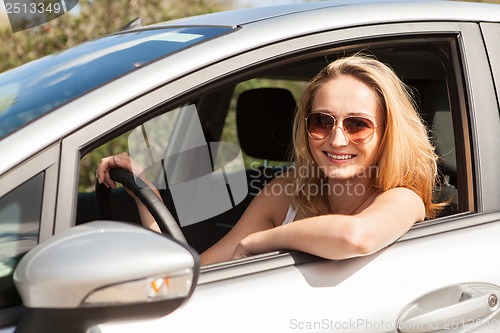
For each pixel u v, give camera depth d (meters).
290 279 2.36
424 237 2.60
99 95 2.25
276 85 6.84
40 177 2.08
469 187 2.78
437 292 2.49
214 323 2.20
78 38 7.75
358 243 2.39
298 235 2.47
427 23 2.83
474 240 2.64
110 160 2.96
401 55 3.33
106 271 1.79
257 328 2.24
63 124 2.15
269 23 2.62
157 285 1.80
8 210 2.04
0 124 2.32
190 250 1.86
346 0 2.98
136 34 2.97
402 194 2.69
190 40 2.57
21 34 7.57
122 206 3.42
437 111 3.46
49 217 2.07
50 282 1.81
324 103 2.75
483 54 2.89
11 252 2.04
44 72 2.75
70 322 1.89
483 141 2.80
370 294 2.40
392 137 2.72
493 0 8.67
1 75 3.01
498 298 2.60
